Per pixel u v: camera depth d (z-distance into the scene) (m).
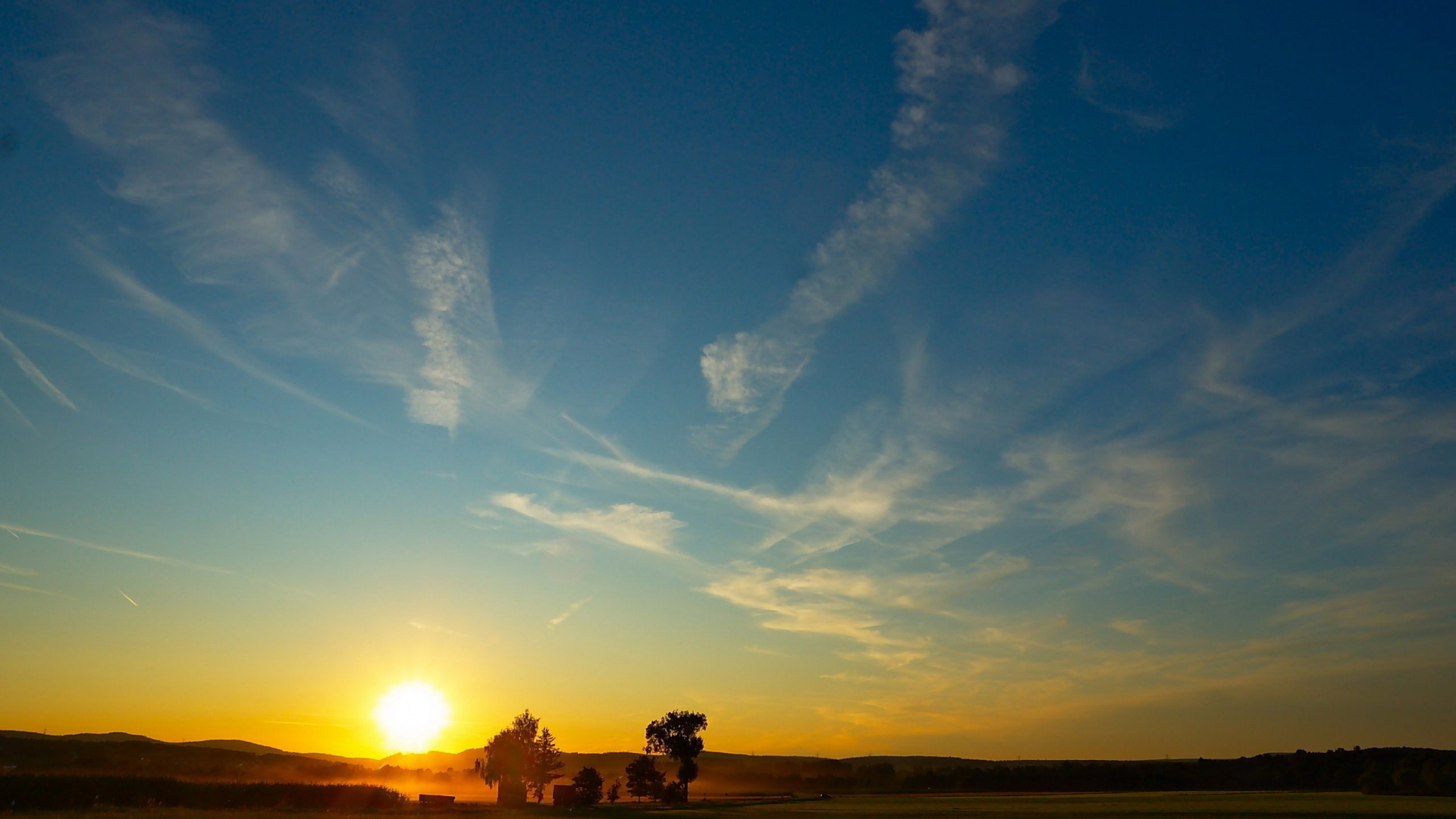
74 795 92.94
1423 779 159.12
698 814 110.19
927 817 99.00
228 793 104.88
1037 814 103.88
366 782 173.75
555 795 139.38
